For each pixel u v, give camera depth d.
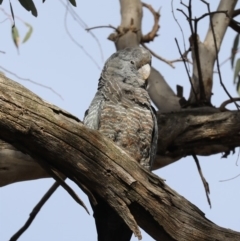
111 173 7.74
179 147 11.94
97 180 7.73
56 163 7.62
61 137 7.46
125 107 10.10
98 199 9.01
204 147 12.37
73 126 7.52
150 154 10.41
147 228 8.18
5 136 7.30
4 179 10.31
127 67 10.77
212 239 8.20
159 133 11.77
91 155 7.64
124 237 9.23
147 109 10.20
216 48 11.81
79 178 7.76
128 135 10.00
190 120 11.84
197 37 12.41
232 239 8.27
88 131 7.63
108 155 7.71
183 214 8.12
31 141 7.36
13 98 7.16
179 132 11.78
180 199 8.12
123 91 10.23
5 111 7.11
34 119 7.28
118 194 7.81
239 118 11.70
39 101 7.34
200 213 8.27
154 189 7.91
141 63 11.03
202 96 12.35
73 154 7.56
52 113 7.41
